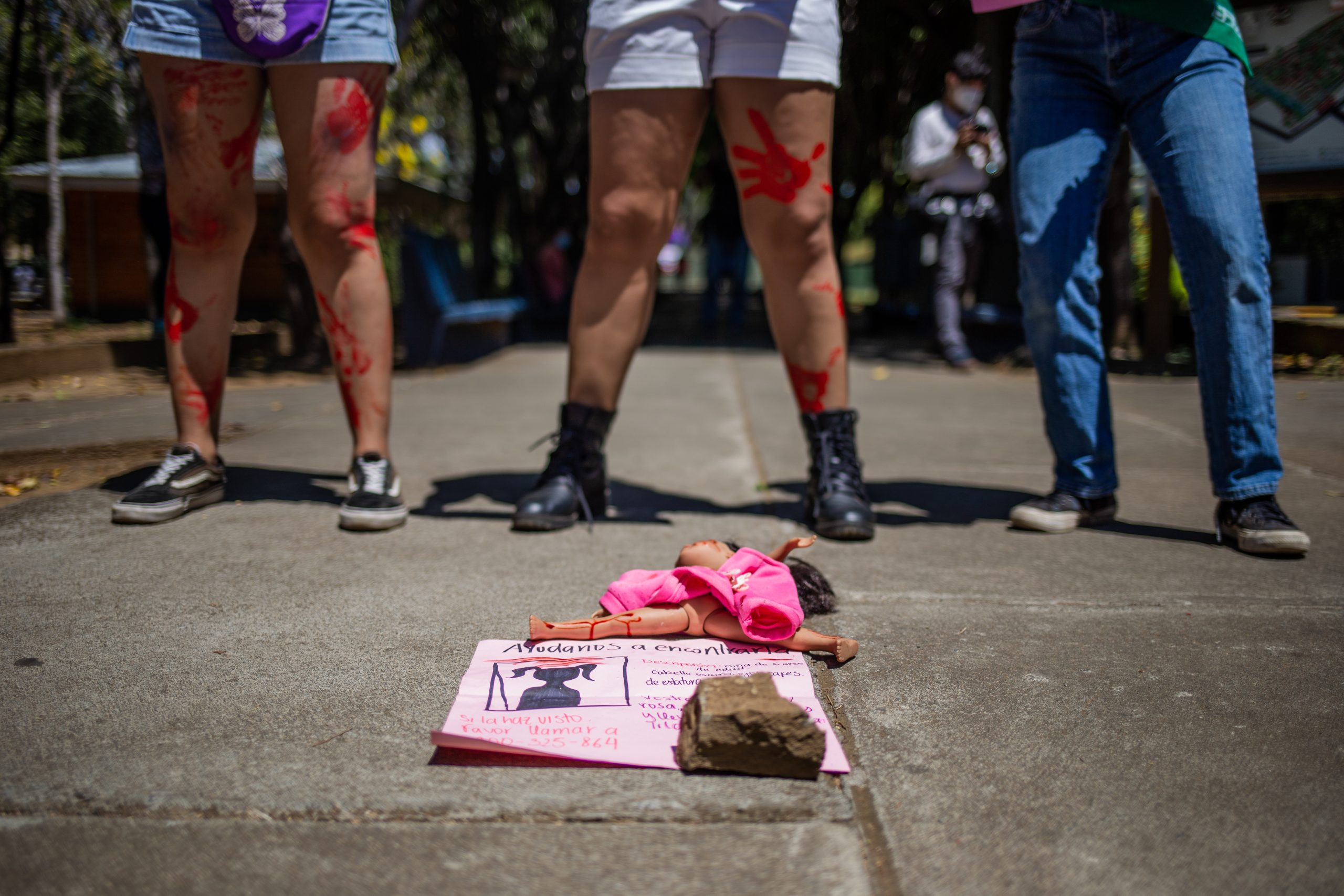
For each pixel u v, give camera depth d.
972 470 3.71
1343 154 4.04
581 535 2.69
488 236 10.04
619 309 2.83
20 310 8.68
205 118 2.66
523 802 1.31
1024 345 7.62
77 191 10.34
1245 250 2.47
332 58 2.65
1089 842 1.25
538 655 1.77
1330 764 1.45
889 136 12.52
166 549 2.47
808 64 2.64
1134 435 4.27
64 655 1.80
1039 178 2.72
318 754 1.44
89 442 3.76
